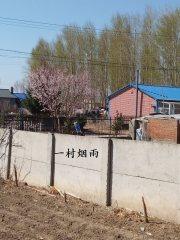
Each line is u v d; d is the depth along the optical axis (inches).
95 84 2901.1
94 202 460.8
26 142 565.6
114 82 2842.0
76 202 465.4
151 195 402.6
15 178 556.4
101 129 1576.0
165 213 390.6
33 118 1326.3
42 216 413.7
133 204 420.2
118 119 1530.5
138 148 415.5
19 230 371.9
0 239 347.6
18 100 2832.2
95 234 359.6
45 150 532.1
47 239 347.9
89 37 2910.9
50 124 1336.1
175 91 1952.5
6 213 425.1
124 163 429.7
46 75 1904.5
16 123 1189.7
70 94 1911.9
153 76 2746.1
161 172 394.0
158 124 965.8
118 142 436.5
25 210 435.5
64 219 402.0
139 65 2785.4
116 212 421.4
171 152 385.7
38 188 535.2
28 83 2186.3
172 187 384.8
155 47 2746.1
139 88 1921.8
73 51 2928.2
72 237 352.5
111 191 443.5
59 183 510.3
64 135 504.4
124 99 1995.6
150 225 381.7
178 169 379.9
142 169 411.2
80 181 480.1
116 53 2829.7
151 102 1884.8
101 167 452.8
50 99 1822.1
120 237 351.9
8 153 595.8
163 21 2716.5
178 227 374.6
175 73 2701.8
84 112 2191.2
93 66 2906.0
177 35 2694.4
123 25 2819.9
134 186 418.9
